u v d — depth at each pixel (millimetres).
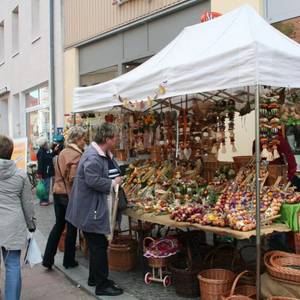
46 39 14727
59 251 6586
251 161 4930
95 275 4793
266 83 3715
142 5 10094
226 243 5328
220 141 5797
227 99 5719
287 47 4270
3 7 20203
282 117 4984
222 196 4750
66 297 4879
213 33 4848
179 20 9258
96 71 12242
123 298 4641
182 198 5098
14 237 4133
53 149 10703
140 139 6332
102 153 4656
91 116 6730
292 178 5305
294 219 4148
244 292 4102
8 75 19656
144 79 4797
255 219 3988
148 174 5617
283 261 4125
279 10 7012
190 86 4195
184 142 5742
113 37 11391
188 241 4918
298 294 3752
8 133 20531
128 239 5801
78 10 12625
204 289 4156
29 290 5137
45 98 15344
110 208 4645
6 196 4152
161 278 4992
